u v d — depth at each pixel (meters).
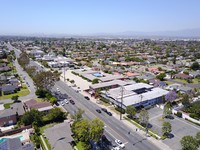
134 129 50.88
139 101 65.25
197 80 105.50
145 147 42.75
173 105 68.31
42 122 52.12
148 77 104.88
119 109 62.59
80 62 152.25
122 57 175.12
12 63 143.25
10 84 86.00
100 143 43.91
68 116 57.66
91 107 65.44
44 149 40.53
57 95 76.62
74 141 43.03
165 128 46.75
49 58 157.38
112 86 84.81
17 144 39.34
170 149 42.09
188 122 55.94
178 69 127.56
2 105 64.50
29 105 60.84
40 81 73.25
